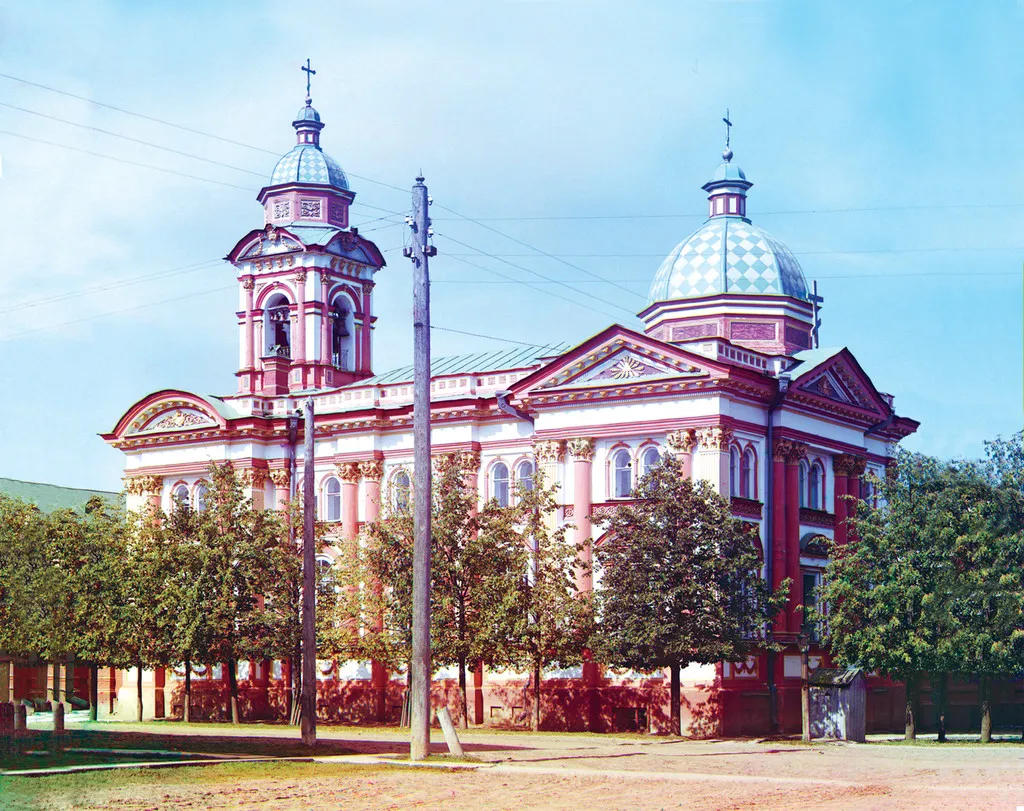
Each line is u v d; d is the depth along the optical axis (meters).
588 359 57.41
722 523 50.03
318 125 74.69
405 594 55.16
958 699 63.00
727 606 49.91
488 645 52.94
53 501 80.56
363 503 65.00
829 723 49.31
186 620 59.25
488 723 58.91
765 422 57.34
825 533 60.22
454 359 69.19
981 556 48.97
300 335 70.88
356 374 72.69
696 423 54.78
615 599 49.91
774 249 63.78
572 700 56.28
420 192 38.81
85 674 71.50
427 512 37.81
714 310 62.41
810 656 57.34
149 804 27.86
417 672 37.34
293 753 38.88
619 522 50.97
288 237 71.25
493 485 61.62
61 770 32.91
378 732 52.22
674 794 30.14
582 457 57.06
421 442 38.03
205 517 60.75
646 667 50.41
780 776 33.78
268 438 67.81
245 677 66.75
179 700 68.38
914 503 50.84
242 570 59.97
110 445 71.56
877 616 50.00
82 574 56.62
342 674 64.19
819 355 60.66
